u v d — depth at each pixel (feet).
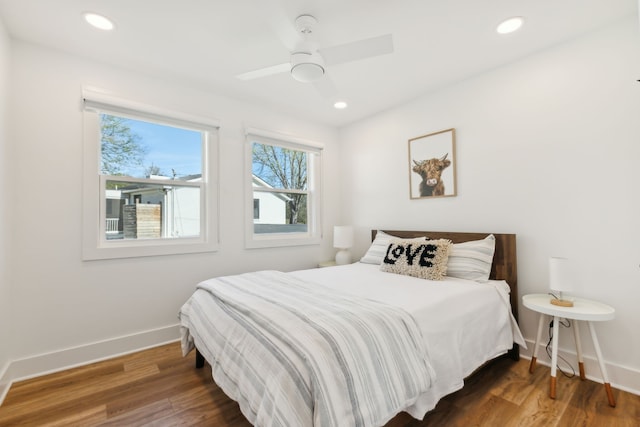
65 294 7.30
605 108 6.49
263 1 5.60
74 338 7.39
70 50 7.29
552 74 7.23
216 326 5.53
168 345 8.54
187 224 9.40
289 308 5.04
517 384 6.40
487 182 8.46
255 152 11.07
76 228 7.45
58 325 7.20
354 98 10.19
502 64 8.06
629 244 6.21
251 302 5.47
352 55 5.98
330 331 4.13
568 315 5.82
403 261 8.37
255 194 11.04
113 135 8.27
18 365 6.70
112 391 6.24
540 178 7.46
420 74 8.57
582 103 6.80
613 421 5.22
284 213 11.87
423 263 7.91
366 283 7.18
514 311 7.70
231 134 10.07
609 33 6.42
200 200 9.66
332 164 13.07
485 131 8.48
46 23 6.26
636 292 6.12
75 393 6.17
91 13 5.95
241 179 10.25
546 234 7.36
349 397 3.64
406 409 4.61
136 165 8.61
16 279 6.74
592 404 5.69
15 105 6.77
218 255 9.71
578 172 6.86
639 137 6.09
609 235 6.45
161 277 8.66
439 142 9.58
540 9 5.91
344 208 13.03
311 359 3.67
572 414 5.41
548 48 7.28
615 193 6.38
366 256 10.49
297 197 12.29
